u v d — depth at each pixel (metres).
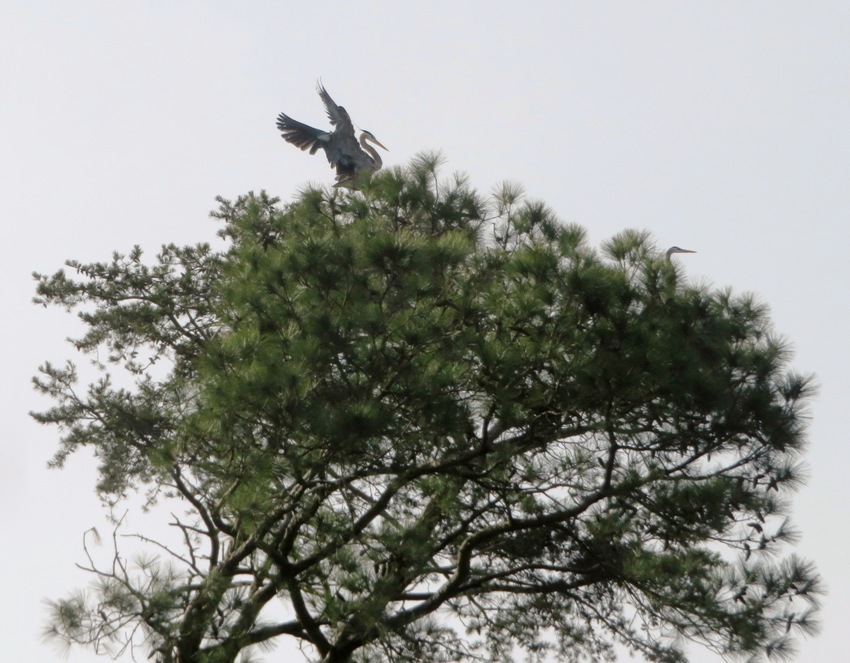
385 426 22.27
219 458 23.95
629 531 24.50
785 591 23.06
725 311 24.23
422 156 27.34
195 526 28.20
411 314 23.55
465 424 22.84
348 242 24.14
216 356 22.75
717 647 23.50
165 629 21.09
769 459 23.70
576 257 23.42
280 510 24.08
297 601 24.78
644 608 24.70
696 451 23.86
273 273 23.81
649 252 24.42
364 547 24.06
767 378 23.70
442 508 24.92
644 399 23.55
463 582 25.53
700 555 24.16
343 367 23.50
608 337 22.55
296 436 22.95
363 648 25.45
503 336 23.58
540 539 25.97
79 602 20.69
